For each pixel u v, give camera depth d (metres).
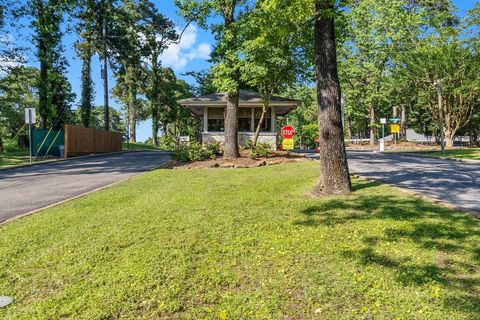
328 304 3.14
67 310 3.14
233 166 13.66
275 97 22.19
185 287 3.51
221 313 3.05
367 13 30.84
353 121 49.88
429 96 30.17
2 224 5.83
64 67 29.45
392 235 4.73
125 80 42.09
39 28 20.88
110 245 4.63
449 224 5.11
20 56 20.94
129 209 6.58
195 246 4.54
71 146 21.95
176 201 7.10
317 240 4.64
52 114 23.78
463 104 29.59
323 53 7.88
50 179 11.55
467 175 10.82
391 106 41.94
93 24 31.09
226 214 6.02
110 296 3.36
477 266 3.74
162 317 3.04
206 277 3.71
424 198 6.91
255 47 13.64
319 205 6.57
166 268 3.91
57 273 3.90
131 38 36.03
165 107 45.28
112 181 10.84
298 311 3.06
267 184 8.96
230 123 15.59
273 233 4.98
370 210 6.08
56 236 5.10
